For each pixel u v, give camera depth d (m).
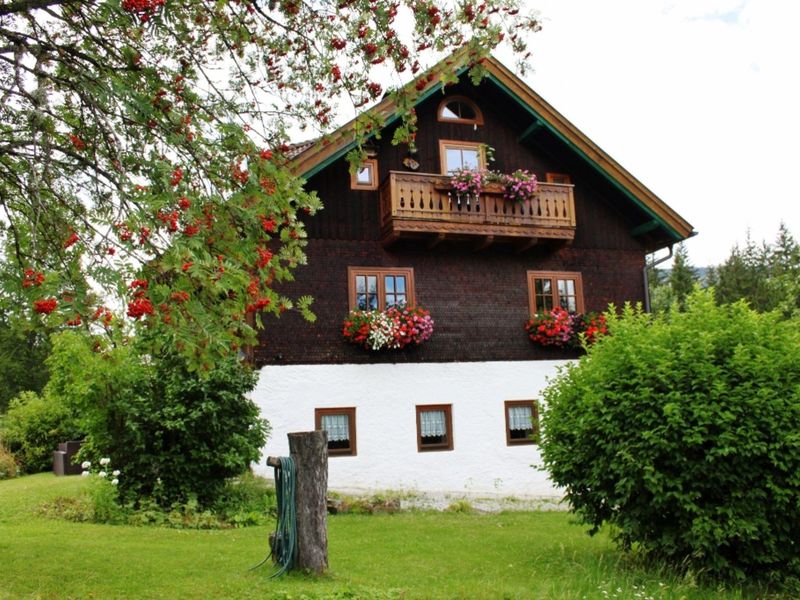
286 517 6.73
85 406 11.05
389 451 15.05
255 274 6.11
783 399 7.08
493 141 17.03
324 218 15.36
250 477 13.38
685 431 7.09
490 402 15.91
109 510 10.24
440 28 6.76
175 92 6.48
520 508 13.44
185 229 5.22
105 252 4.95
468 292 16.20
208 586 6.11
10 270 5.43
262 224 6.02
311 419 14.66
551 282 16.95
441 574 7.05
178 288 5.07
